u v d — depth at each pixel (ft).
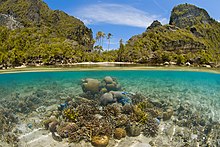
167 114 29.07
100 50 223.30
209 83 65.10
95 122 25.35
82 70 92.79
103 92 38.40
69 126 24.50
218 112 32.81
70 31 306.96
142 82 61.52
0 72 84.94
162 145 21.83
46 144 21.98
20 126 26.50
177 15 350.64
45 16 342.23
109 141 22.63
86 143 22.29
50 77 75.72
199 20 341.21
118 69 98.48
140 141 22.76
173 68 115.14
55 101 36.88
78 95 39.32
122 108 30.17
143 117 27.22
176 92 46.88
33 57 140.26
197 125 27.25
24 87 53.47
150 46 219.82
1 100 38.78
